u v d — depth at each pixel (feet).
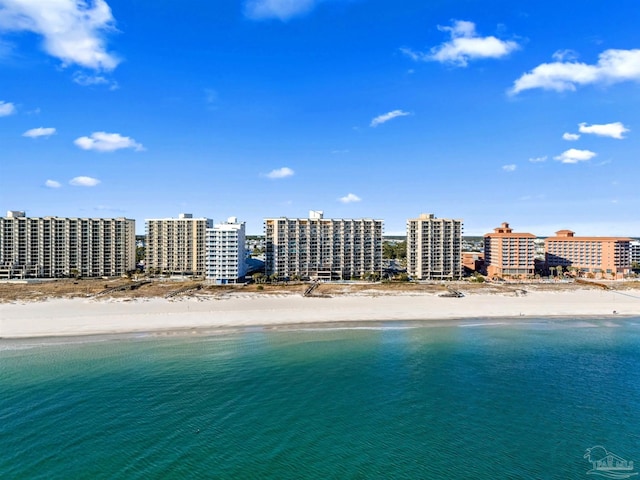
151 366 249.75
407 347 291.17
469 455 161.07
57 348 282.15
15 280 626.23
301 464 155.22
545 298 479.00
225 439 171.22
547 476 148.97
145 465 153.89
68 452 161.27
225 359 263.49
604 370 248.11
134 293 491.72
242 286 557.74
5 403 200.34
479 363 259.19
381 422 185.37
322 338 312.50
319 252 646.74
